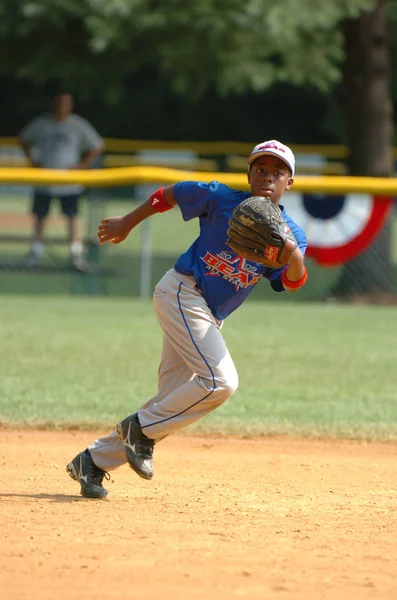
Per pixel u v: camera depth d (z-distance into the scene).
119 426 18.62
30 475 21.47
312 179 51.38
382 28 56.44
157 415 18.42
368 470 22.77
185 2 54.38
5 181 51.03
